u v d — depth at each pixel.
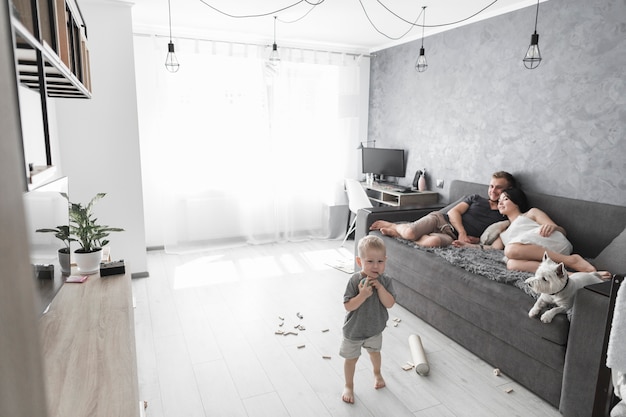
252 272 4.32
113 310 1.81
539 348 2.26
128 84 3.79
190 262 4.63
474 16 4.09
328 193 5.77
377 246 2.18
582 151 3.29
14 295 0.28
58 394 1.23
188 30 4.75
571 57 3.31
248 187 5.33
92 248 2.33
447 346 2.85
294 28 4.67
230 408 2.18
